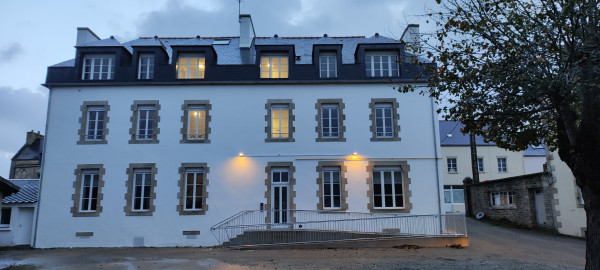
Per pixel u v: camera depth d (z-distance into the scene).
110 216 16.02
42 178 16.30
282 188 16.50
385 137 16.75
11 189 11.95
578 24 7.20
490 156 33.28
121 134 16.69
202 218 16.05
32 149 30.23
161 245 15.77
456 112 8.82
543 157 33.50
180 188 16.25
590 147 6.87
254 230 15.37
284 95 17.08
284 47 17.44
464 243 14.37
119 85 17.02
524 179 19.22
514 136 9.20
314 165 16.47
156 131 16.70
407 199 16.22
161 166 16.42
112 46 17.38
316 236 15.06
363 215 16.03
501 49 8.09
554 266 10.83
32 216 17.06
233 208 16.14
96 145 16.56
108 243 15.79
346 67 17.22
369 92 17.09
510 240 15.66
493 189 22.17
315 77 17.09
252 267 11.02
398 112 16.92
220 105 16.98
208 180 16.36
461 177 32.78
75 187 16.23
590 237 6.98
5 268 11.34
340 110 16.92
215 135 16.72
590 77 6.84
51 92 17.02
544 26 7.50
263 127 16.81
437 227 15.26
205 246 15.73
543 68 7.13
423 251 13.43
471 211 24.95
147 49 17.41
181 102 16.98
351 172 16.39
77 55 17.28
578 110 8.11
